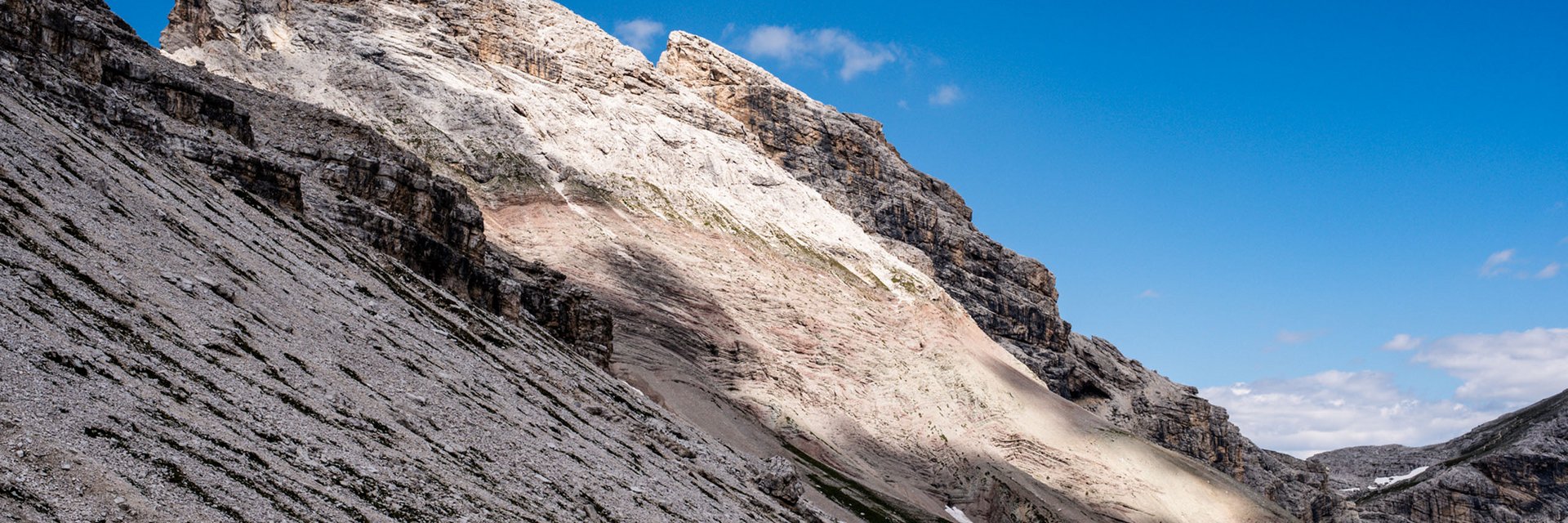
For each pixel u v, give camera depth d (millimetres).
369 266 75938
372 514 38000
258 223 70062
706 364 173625
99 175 58500
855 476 157375
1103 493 183625
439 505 41844
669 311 184625
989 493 167250
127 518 29922
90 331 40188
